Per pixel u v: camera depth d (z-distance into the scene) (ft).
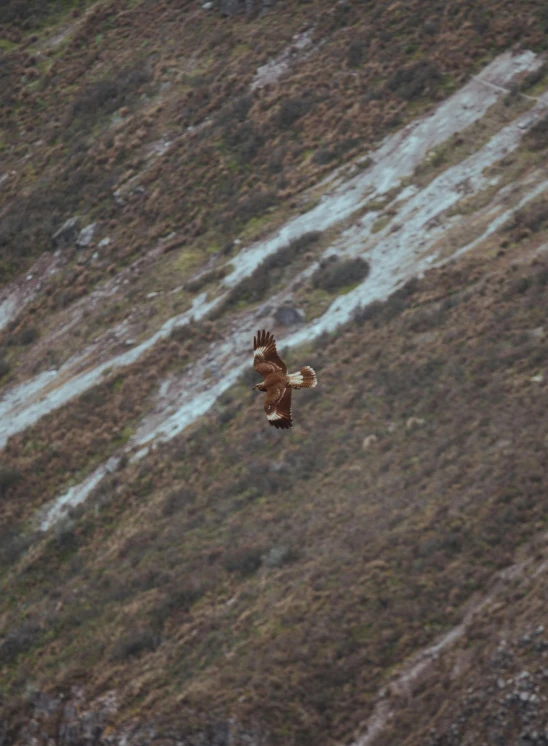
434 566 466.29
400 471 545.44
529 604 419.33
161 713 449.48
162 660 485.15
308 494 563.89
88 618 545.03
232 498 586.86
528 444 511.81
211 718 433.89
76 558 605.73
